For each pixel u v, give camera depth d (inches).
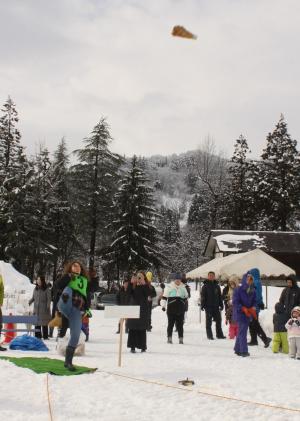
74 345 381.7
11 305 1044.5
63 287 387.9
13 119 2362.2
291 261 1882.4
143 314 531.2
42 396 292.7
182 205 6830.7
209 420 250.8
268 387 339.3
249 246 1855.3
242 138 2780.5
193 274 1065.5
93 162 2271.2
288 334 522.6
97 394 302.7
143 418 251.3
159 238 2281.0
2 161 2321.6
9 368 378.0
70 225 2252.7
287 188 2647.6
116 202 2241.6
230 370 413.7
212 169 2960.1
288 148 2694.4
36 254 2014.0
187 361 459.5
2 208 1945.1
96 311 1330.0
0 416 244.8
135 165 2271.2
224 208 2751.0
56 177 2295.8
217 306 713.6
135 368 404.8
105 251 2172.7
